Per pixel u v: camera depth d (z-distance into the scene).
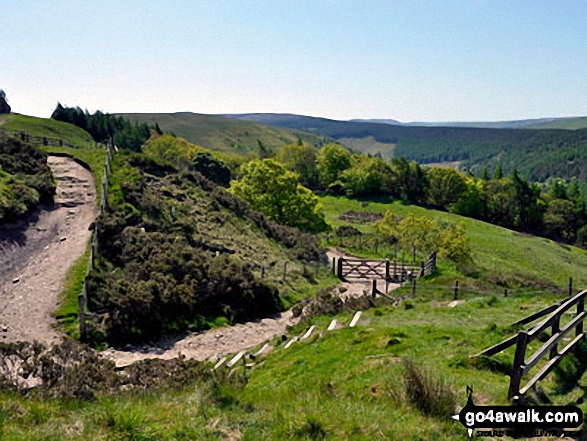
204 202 37.12
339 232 56.38
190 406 8.45
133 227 27.69
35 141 44.47
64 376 10.16
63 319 19.94
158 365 13.81
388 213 50.41
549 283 35.47
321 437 7.25
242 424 7.75
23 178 30.88
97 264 24.08
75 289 21.91
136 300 21.06
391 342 12.80
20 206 27.52
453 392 8.82
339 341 14.15
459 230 42.50
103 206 29.19
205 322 23.38
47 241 26.34
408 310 17.36
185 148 104.19
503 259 58.78
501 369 10.32
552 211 94.31
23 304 20.47
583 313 10.93
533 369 9.97
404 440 7.11
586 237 89.25
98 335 19.67
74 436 6.96
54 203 30.59
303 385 10.96
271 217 50.88
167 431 7.27
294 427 7.45
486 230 75.94
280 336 19.14
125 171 35.69
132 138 99.62
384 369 10.85
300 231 46.47
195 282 24.38
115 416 7.60
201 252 27.75
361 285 32.12
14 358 11.13
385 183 94.50
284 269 31.80
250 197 51.19
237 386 11.22
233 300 25.56
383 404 8.74
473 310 16.58
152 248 26.03
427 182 94.38
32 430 7.04
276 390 10.75
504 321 14.84
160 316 21.77
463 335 12.93
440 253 40.88
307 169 105.62
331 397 9.59
